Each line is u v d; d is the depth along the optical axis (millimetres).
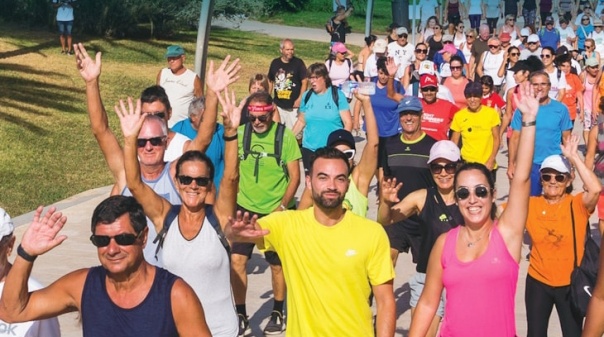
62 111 18859
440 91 12938
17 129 17031
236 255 8281
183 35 31562
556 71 16312
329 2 46375
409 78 18578
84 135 17547
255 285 10094
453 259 5457
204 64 13625
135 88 22656
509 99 13273
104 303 4734
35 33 27312
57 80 21641
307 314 5520
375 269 5477
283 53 15148
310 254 5453
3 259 5148
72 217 12609
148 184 6941
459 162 7246
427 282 5602
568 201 7113
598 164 7797
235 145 6211
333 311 5461
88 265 10484
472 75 24516
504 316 5426
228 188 6176
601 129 9898
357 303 5484
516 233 5445
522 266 10742
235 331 6191
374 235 5465
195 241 6035
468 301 5426
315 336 5504
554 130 10586
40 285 5262
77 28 28500
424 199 7359
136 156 6160
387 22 45500
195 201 5996
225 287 6160
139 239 4703
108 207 4668
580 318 7168
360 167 7422
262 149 8914
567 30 31453
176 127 9398
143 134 6863
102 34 28859
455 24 35625
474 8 36750
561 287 7090
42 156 15875
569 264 7074
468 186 5398
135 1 29297
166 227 6102
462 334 5449
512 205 5457
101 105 7082
